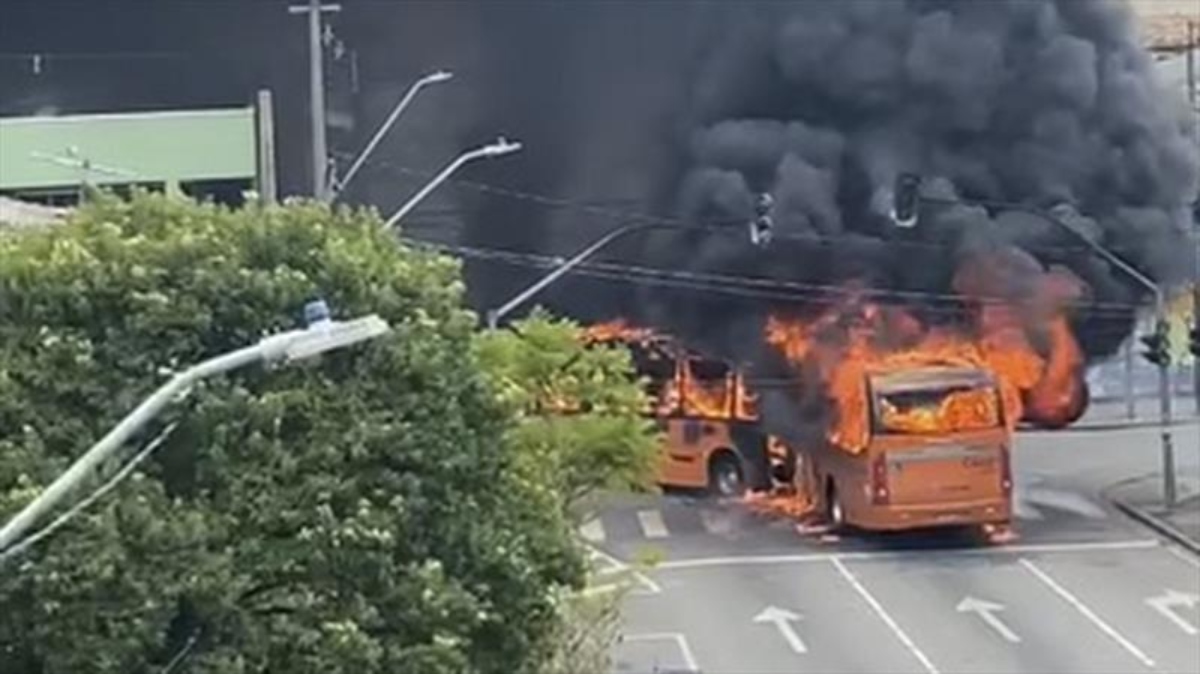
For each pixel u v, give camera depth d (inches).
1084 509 3336.6
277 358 1056.2
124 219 1466.5
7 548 1082.7
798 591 2800.2
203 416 1350.9
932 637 2541.8
